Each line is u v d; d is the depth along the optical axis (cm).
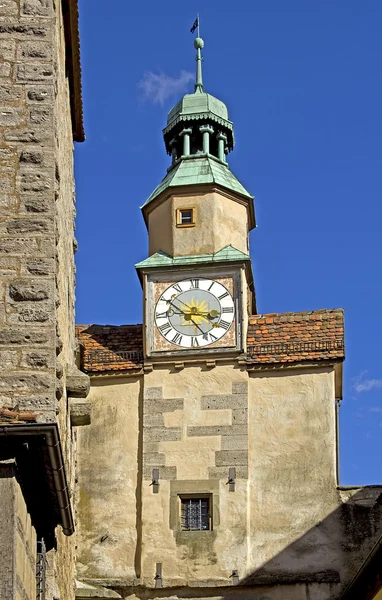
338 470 3025
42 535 1562
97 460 2997
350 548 2856
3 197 1584
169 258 3127
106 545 2917
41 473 1430
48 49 1672
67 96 2034
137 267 3112
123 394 3045
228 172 3300
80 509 2955
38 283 1543
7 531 1316
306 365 3017
